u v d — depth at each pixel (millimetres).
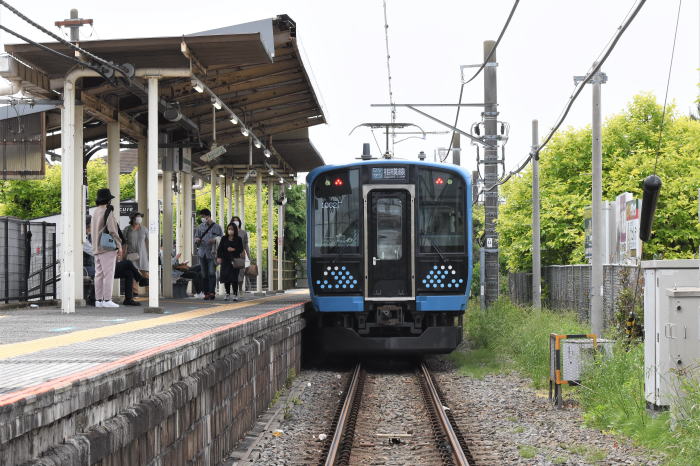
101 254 24234
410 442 15508
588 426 16219
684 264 15516
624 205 28359
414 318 26656
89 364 9227
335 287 26422
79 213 25797
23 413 5984
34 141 26281
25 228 28297
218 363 12898
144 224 32000
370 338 26547
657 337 15477
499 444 15031
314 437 15852
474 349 31547
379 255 26547
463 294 26453
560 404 18438
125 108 28594
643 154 39219
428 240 26469
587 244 32812
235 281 29516
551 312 35531
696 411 13250
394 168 26578
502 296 36875
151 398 9195
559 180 42812
